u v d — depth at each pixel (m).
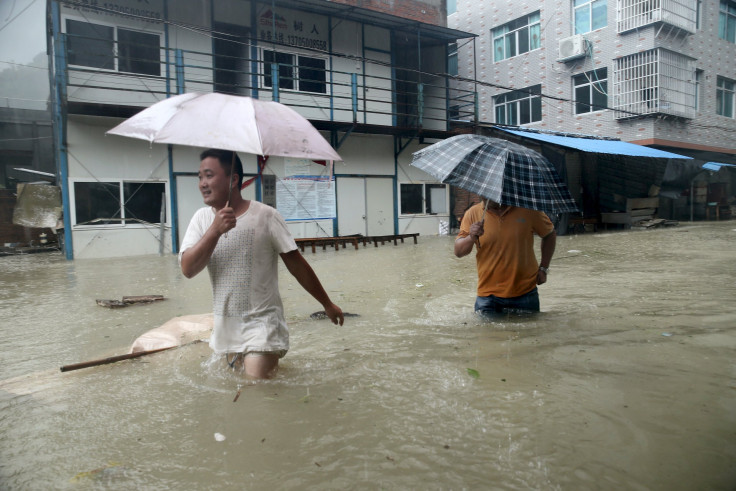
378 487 1.64
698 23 19.84
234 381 2.66
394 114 15.18
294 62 15.00
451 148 3.79
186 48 13.25
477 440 1.94
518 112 22.23
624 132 19.16
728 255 8.12
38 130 20.39
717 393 2.34
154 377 2.78
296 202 14.78
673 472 1.69
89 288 6.92
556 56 20.64
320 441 1.97
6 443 2.02
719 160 21.34
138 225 12.50
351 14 15.13
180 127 2.15
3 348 3.72
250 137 2.12
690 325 3.63
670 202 20.62
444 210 17.78
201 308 5.29
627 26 18.66
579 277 6.30
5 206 14.77
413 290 5.94
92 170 11.94
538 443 1.91
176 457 1.87
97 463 1.84
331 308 2.97
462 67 23.88
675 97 18.78
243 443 1.97
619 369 2.71
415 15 17.16
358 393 2.46
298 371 2.82
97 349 3.66
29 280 7.91
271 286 2.77
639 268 6.92
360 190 16.02
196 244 2.44
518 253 3.98
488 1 22.75
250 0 14.08
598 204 17.36
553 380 2.57
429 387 2.52
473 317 4.13
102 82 12.09
